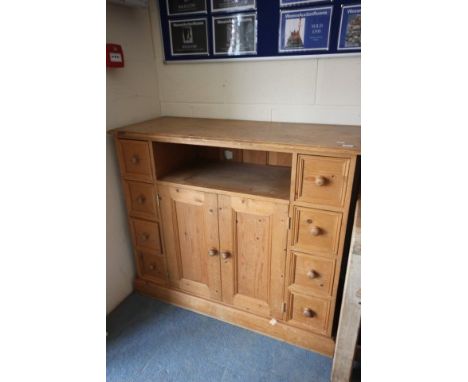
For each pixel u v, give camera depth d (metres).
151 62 1.73
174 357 1.45
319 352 1.44
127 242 1.79
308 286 1.36
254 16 1.47
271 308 1.50
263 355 1.44
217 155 1.77
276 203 1.27
